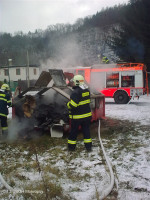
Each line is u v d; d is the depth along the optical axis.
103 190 2.56
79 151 4.03
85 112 3.95
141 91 12.38
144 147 4.15
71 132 4.03
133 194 2.47
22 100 5.49
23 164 3.45
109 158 3.64
